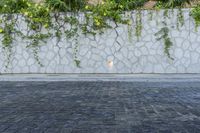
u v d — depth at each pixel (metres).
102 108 6.27
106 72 13.12
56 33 13.25
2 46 13.42
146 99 7.34
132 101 7.08
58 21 13.28
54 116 5.55
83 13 13.19
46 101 7.16
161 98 7.48
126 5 13.10
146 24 13.02
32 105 6.66
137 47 13.05
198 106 6.44
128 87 9.66
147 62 13.03
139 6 13.47
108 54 13.12
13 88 9.55
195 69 12.88
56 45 13.27
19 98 7.62
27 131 4.54
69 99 7.43
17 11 13.49
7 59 13.40
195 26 12.84
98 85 10.22
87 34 13.17
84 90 9.01
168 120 5.19
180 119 5.27
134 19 13.04
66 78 11.76
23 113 5.83
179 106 6.45
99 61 13.13
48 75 12.52
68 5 13.32
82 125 4.87
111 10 13.12
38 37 13.29
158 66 12.99
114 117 5.44
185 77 11.52
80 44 13.20
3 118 5.41
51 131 4.53
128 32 13.06
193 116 5.50
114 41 13.11
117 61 13.09
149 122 5.05
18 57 13.39
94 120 5.21
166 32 12.94
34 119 5.31
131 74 12.67
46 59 13.29
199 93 8.27
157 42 12.98
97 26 13.12
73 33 13.20
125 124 4.92
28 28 13.33
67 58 13.23
